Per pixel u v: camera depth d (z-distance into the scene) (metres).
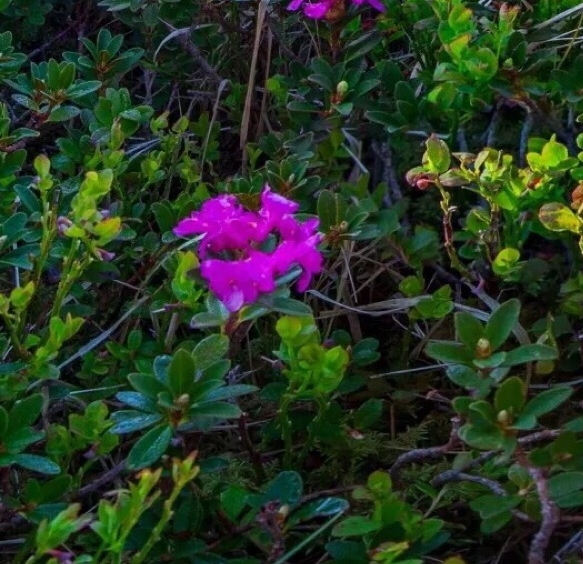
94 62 0.80
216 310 0.61
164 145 0.78
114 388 0.69
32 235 0.68
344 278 0.77
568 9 0.81
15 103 0.86
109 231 0.61
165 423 0.58
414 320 0.75
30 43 0.94
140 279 0.75
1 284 0.74
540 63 0.75
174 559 0.60
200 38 0.86
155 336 0.75
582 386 0.73
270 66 0.91
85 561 0.54
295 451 0.70
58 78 0.74
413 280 0.75
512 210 0.73
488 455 0.61
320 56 0.83
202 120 0.84
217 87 0.88
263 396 0.65
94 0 0.95
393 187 0.87
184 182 0.82
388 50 0.89
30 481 0.58
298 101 0.81
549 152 0.71
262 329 0.77
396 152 0.89
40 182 0.63
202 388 0.58
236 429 0.70
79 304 0.72
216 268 0.59
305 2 0.86
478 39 0.76
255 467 0.66
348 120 0.84
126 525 0.54
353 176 0.88
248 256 0.61
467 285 0.79
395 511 0.59
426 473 0.67
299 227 0.61
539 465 0.59
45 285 0.73
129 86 0.93
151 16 0.84
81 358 0.74
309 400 0.69
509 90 0.75
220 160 0.88
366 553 0.59
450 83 0.77
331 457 0.69
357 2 0.78
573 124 0.81
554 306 0.78
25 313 0.64
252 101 0.87
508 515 0.61
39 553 0.53
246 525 0.61
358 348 0.71
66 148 0.75
